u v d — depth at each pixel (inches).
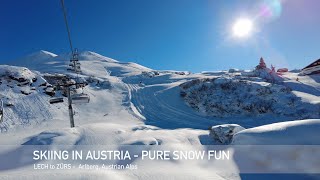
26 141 744.3
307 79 2255.2
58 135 773.9
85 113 1765.5
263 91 1728.6
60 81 2191.2
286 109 1528.1
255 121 1475.1
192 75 2930.6
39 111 1680.6
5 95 1743.4
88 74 3309.5
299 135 487.8
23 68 2026.3
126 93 2209.6
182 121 1572.3
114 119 1622.8
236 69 3107.8
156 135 860.0
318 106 1482.5
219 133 818.8
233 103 1694.1
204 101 1784.0
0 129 1407.5
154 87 2274.9
